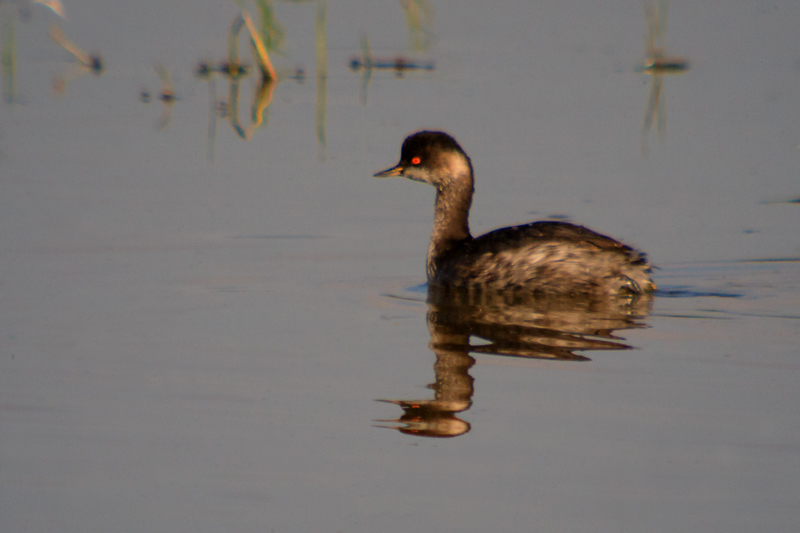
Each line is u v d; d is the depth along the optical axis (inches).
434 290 524.1
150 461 332.8
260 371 403.2
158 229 594.6
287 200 653.3
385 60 986.1
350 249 580.4
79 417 362.0
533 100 847.7
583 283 506.0
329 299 499.5
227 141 756.6
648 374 394.9
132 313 470.3
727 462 326.6
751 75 911.0
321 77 792.9
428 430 351.9
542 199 645.9
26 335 440.5
